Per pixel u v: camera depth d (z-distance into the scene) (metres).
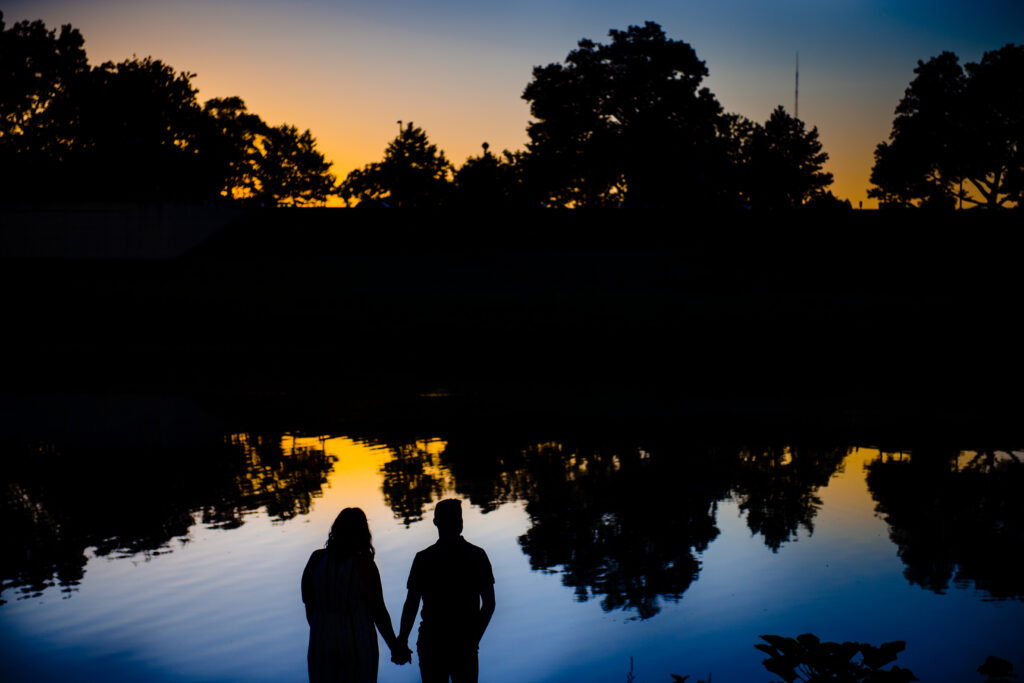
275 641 7.69
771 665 4.00
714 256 45.88
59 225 46.03
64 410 21.91
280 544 10.71
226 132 93.06
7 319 38.44
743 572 9.73
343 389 25.91
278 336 37.09
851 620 8.26
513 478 14.45
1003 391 26.30
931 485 14.10
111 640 7.70
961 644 7.66
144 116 77.75
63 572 9.69
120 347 35.00
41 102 77.88
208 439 18.08
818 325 36.25
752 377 29.22
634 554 10.37
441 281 43.53
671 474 14.85
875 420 20.94
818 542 10.91
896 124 73.50
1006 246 45.03
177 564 9.92
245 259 45.03
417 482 14.13
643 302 39.94
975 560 10.12
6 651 7.49
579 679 6.94
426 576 5.23
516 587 9.29
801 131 88.19
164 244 46.09
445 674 5.19
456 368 31.08
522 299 40.50
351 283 42.97
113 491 13.55
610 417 21.12
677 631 7.96
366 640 4.98
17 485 13.99
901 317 36.88
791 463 15.77
